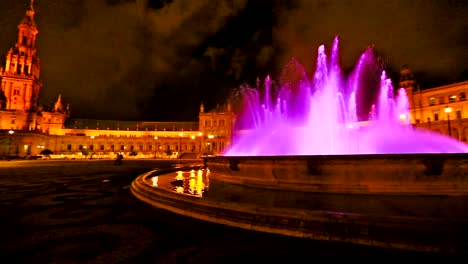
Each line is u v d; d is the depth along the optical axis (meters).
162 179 13.84
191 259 4.22
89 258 4.27
